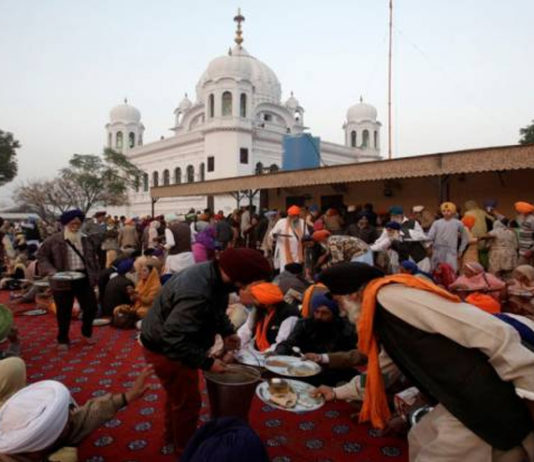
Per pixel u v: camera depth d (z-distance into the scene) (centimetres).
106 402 254
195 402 281
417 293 206
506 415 187
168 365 268
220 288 257
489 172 1138
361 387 301
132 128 5303
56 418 226
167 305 258
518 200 1096
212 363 254
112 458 295
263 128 4122
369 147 5006
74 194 3994
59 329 527
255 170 3928
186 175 4103
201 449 136
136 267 647
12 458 217
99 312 707
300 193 1540
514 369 179
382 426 296
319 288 426
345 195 1414
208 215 1259
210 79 3812
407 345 206
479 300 440
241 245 1351
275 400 276
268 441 316
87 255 539
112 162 4094
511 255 748
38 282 738
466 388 191
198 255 712
